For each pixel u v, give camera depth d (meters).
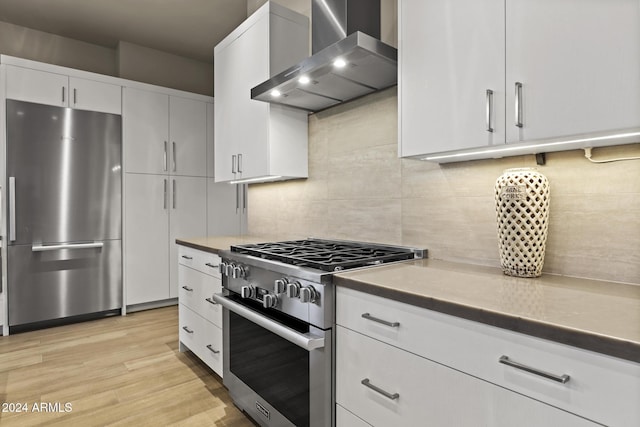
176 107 3.90
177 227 3.91
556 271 1.31
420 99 1.39
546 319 0.79
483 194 1.51
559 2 1.02
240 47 2.46
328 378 1.33
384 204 1.92
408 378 1.08
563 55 1.01
